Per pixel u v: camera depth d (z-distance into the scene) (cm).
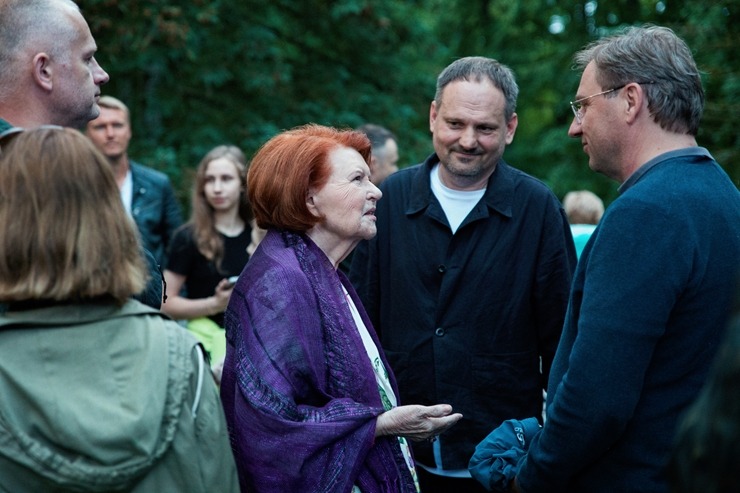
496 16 1401
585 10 1238
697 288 183
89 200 155
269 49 913
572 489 201
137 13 823
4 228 153
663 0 962
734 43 814
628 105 198
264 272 207
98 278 153
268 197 214
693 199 185
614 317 180
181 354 160
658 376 187
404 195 299
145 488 151
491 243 286
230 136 909
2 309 161
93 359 151
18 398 148
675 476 112
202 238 414
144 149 872
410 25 1062
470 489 287
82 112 214
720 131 830
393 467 207
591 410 182
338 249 222
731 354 104
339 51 1034
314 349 202
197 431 158
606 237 185
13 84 205
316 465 192
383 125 1008
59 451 146
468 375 285
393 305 295
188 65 894
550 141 1242
